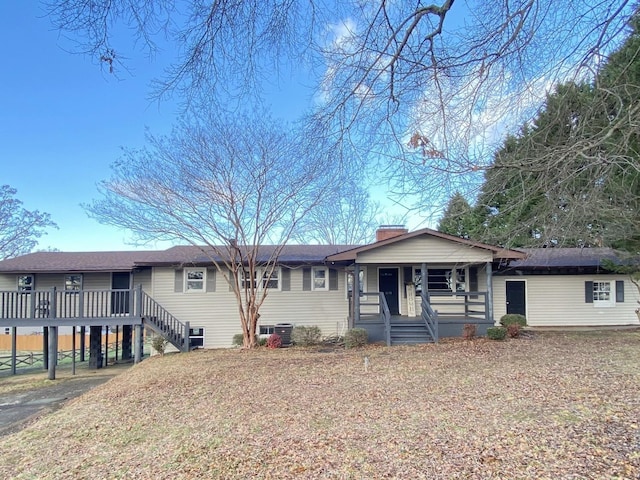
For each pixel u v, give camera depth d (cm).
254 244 1588
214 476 497
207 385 987
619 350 1188
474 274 1848
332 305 1830
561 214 403
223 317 1797
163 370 1242
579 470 434
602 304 1958
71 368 1850
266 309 1802
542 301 1961
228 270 1803
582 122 364
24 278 1869
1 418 1033
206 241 1570
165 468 532
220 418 720
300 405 764
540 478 427
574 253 2030
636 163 329
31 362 2025
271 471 498
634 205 487
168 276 1794
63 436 706
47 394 1320
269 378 1016
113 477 522
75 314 1788
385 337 1520
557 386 781
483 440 538
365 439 575
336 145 444
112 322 1611
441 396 766
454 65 380
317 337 1653
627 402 645
